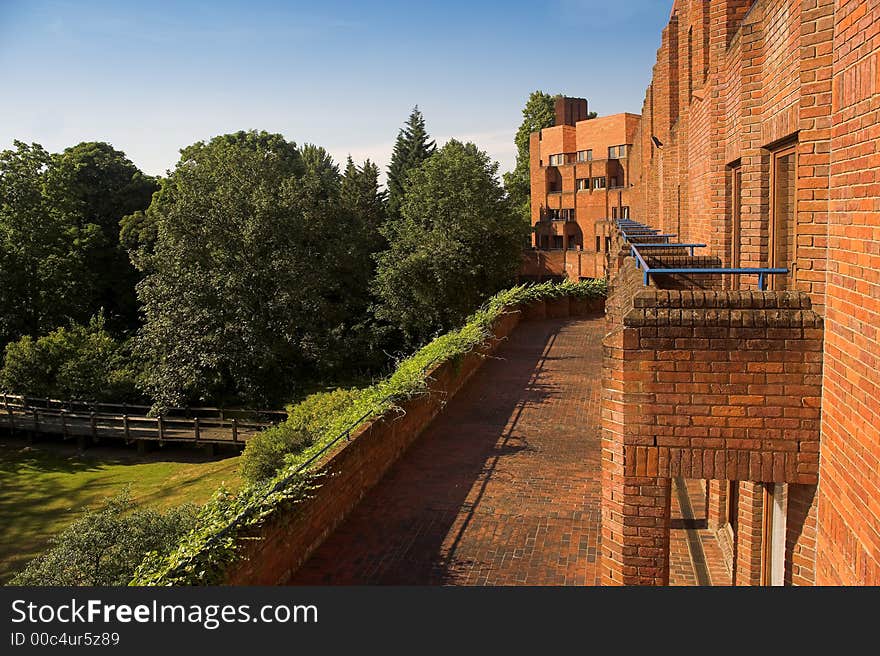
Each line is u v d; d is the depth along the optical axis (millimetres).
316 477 9102
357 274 42750
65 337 31234
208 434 26875
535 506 10281
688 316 5359
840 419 4543
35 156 38250
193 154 34438
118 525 9844
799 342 5191
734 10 9328
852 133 4203
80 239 39875
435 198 43219
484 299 43438
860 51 4043
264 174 34219
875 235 3838
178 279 31047
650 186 25906
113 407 30359
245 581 7250
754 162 7395
